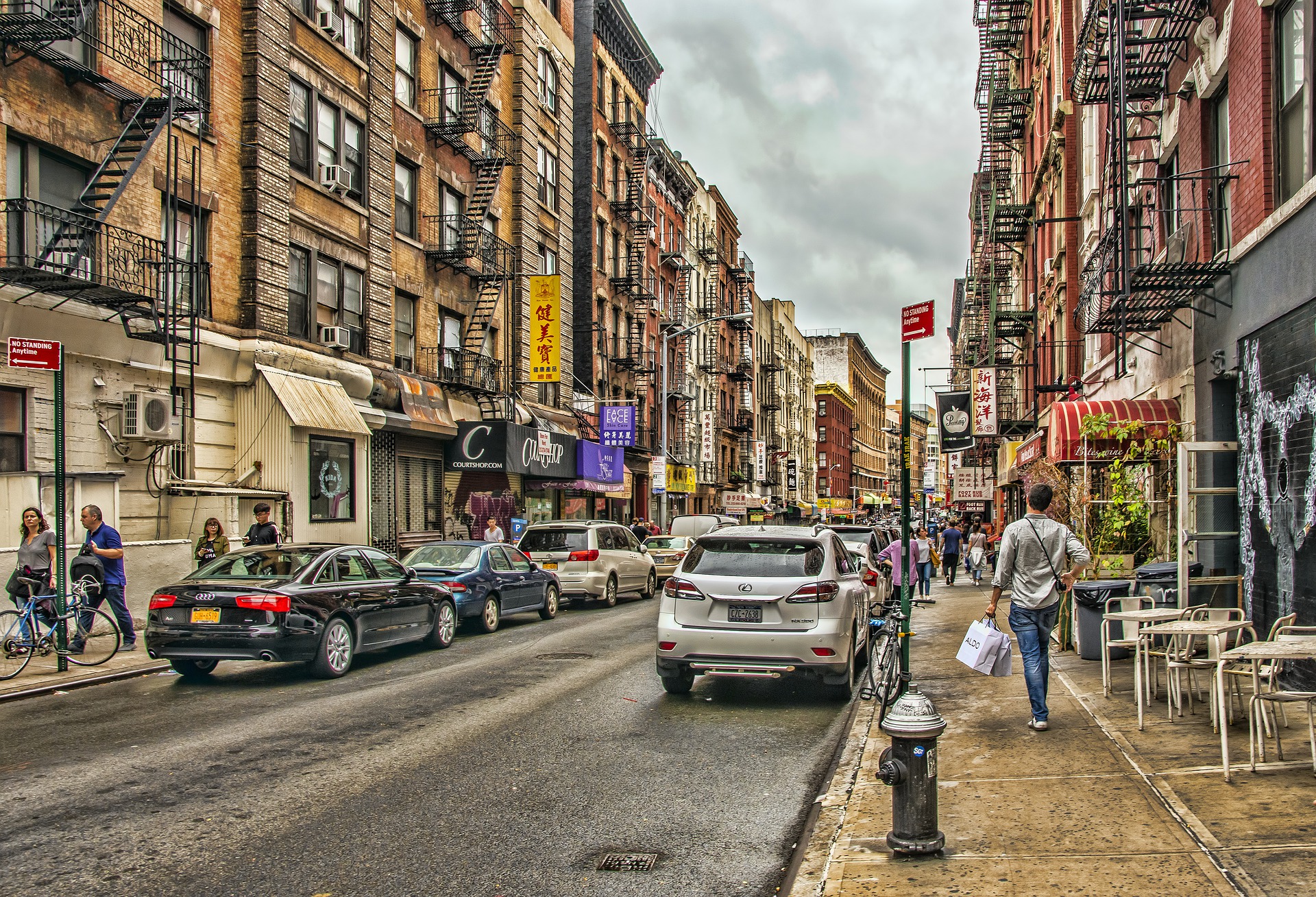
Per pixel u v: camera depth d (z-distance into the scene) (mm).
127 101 14734
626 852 5238
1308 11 8578
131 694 10062
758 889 4730
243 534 16578
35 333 13211
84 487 13273
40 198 13547
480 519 26766
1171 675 7742
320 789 6398
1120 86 10969
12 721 8594
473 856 5160
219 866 4965
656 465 34781
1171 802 5289
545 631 15945
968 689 9312
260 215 17625
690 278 53562
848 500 102688
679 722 8641
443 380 24828
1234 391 11031
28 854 5121
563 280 33094
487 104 26750
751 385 66312
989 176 38500
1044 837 4848
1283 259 8875
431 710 9102
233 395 17391
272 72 18125
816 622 9258
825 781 6711
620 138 41469
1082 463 12930
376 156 21922
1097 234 19297
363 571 12125
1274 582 9125
